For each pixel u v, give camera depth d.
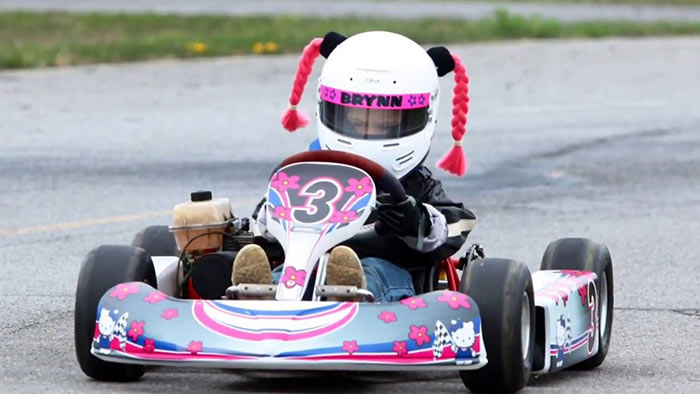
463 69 24.77
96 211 41.66
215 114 61.12
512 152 54.16
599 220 42.44
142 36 91.75
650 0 156.12
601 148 55.56
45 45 81.50
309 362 19.14
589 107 66.25
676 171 51.09
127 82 69.88
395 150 22.80
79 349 21.27
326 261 21.33
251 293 20.86
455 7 136.12
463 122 25.08
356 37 23.64
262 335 19.36
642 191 47.44
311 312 19.72
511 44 93.94
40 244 37.00
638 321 29.75
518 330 20.72
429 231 22.39
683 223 42.31
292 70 75.69
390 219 21.81
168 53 81.19
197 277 22.52
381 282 22.05
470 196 45.84
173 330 19.67
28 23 97.75
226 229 23.31
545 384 22.94
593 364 25.03
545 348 22.22
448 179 48.69
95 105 62.59
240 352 19.25
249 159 51.12
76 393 20.66
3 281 32.47
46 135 54.78
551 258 25.58
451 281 23.70
